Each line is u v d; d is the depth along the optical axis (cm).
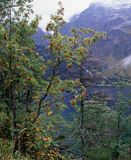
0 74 1856
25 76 1780
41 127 1745
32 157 1642
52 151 1738
